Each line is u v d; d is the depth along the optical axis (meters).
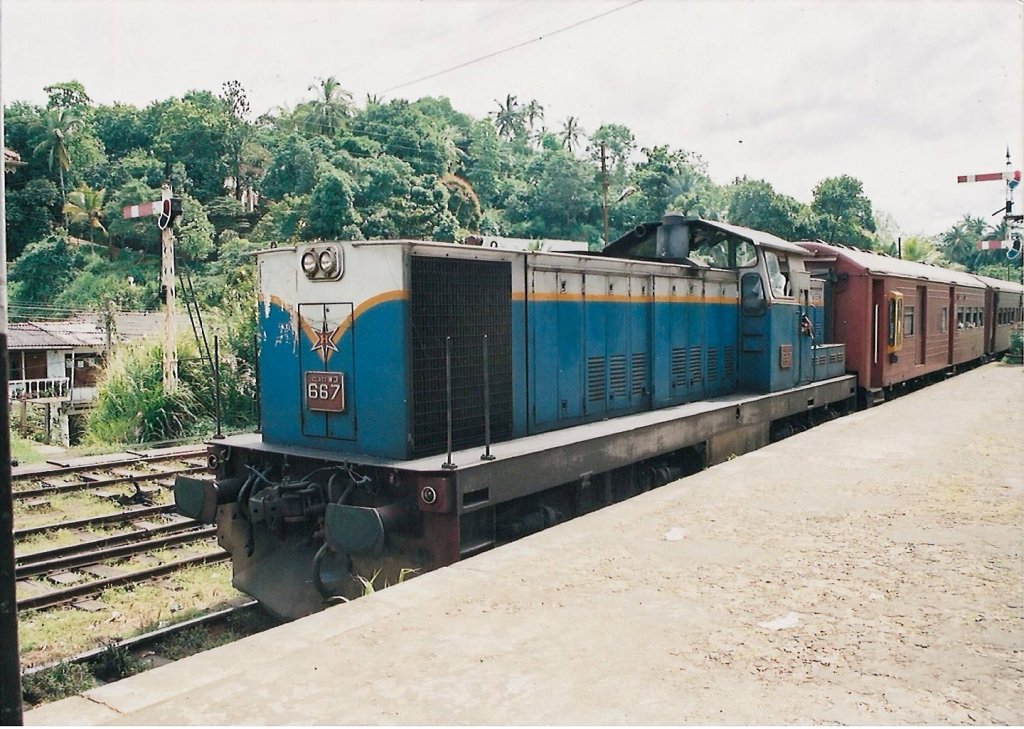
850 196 64.06
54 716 2.98
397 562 5.73
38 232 60.41
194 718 2.96
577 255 7.49
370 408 5.99
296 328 6.43
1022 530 5.49
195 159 74.12
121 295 51.72
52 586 6.97
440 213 56.97
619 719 2.95
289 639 3.76
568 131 105.56
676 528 5.70
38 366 28.06
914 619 3.95
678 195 75.44
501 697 3.14
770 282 10.33
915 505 6.22
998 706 3.04
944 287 18.95
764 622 3.94
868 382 13.59
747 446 9.63
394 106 80.19
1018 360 24.00
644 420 7.80
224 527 6.74
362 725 2.91
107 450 13.52
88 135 71.69
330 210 52.66
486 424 5.77
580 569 4.81
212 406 15.55
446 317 6.09
